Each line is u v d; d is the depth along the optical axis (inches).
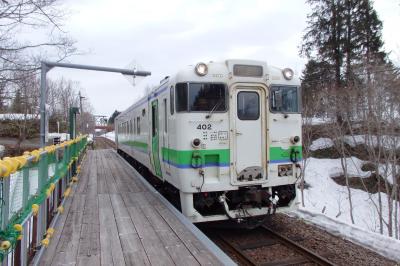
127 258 160.4
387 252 224.5
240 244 238.7
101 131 3267.7
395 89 564.1
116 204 277.0
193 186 233.9
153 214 243.8
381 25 879.1
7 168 97.9
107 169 531.8
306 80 917.8
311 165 851.4
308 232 265.1
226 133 242.4
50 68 293.1
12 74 348.2
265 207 251.3
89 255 163.9
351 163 807.1
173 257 161.5
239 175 243.3
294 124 261.7
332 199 712.4
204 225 279.6
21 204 130.3
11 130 1002.1
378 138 574.9
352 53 855.1
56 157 238.7
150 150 361.7
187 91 237.0
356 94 647.1
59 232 200.1
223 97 243.9
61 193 284.4
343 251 228.2
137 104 475.2
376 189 710.5
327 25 895.1
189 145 234.8
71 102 1542.8
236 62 246.8
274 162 252.7
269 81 254.4
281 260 208.8
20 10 300.8
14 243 111.4
